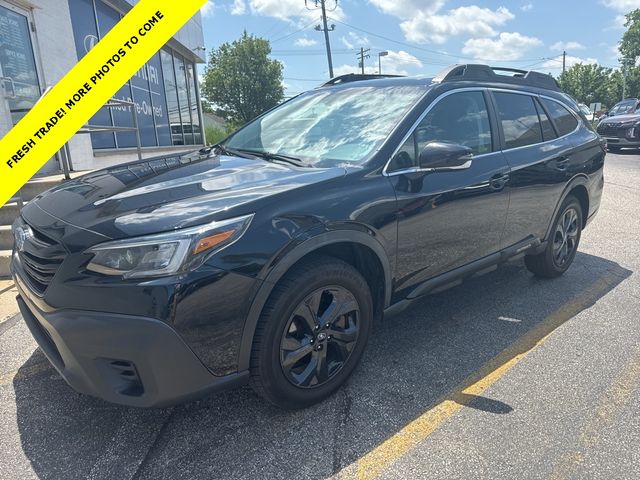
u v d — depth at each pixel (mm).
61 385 2871
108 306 2016
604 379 2889
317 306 2484
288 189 2420
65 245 2121
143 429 2475
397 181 2803
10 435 2432
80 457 2279
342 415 2568
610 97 58250
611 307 3912
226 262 2113
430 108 3146
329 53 38531
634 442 2352
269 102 50594
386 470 2188
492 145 3576
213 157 3291
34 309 2311
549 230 4207
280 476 2158
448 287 3334
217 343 2146
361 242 2596
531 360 3104
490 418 2533
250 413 2592
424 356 3162
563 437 2387
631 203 8266
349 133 3100
